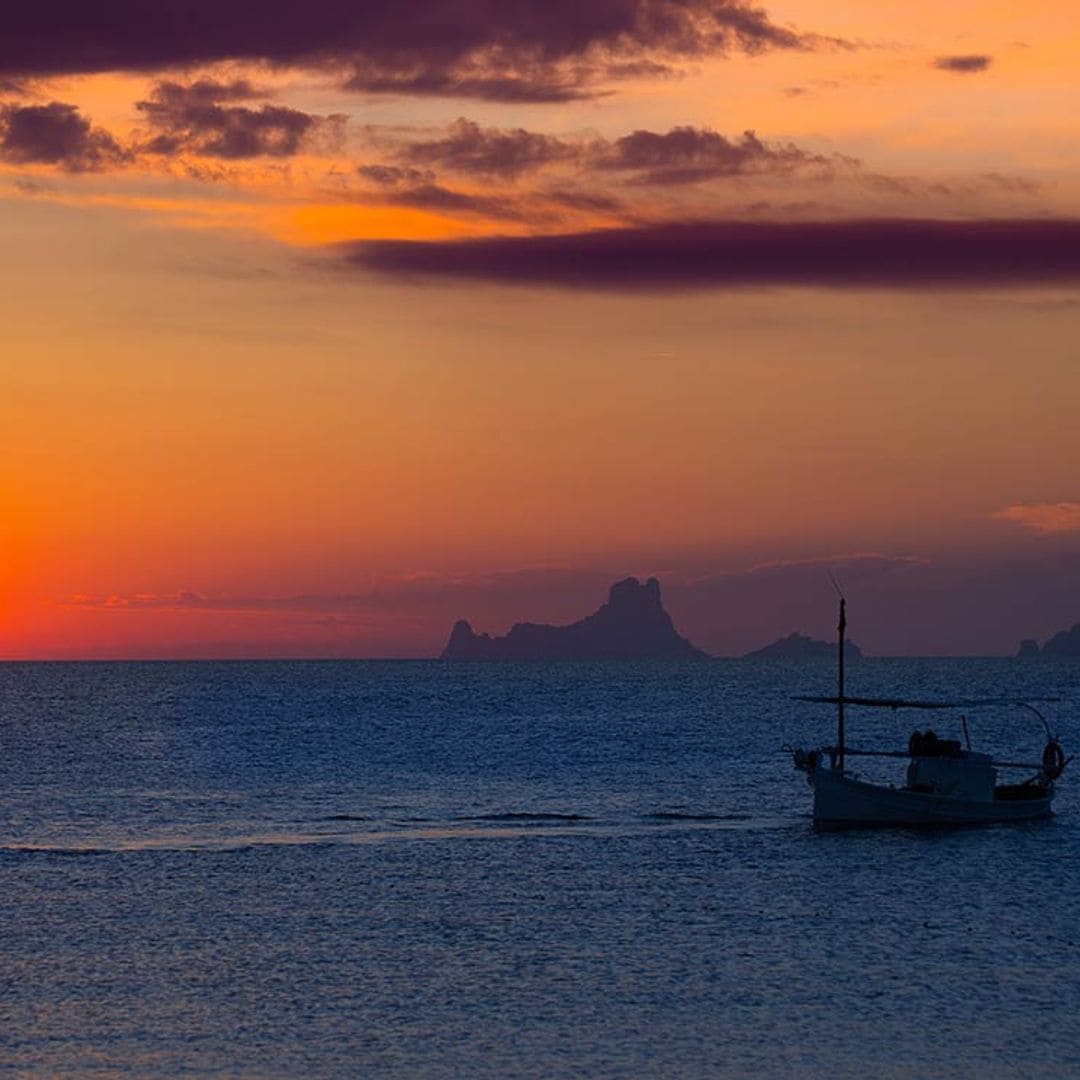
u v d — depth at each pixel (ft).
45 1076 558.15
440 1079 554.05
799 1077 556.51
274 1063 570.46
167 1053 581.53
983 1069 565.53
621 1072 561.43
